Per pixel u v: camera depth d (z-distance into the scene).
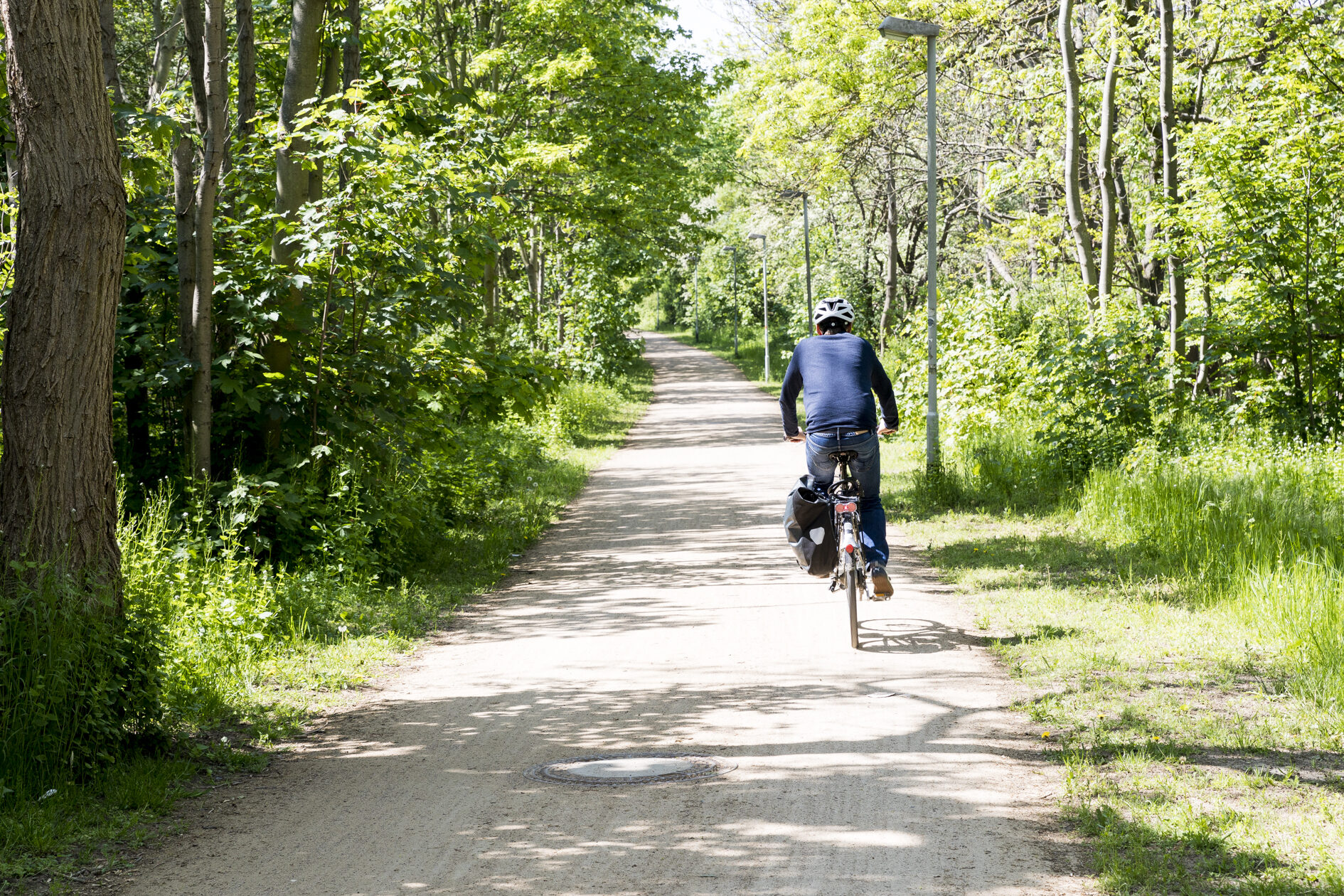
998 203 32.12
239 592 9.25
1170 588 9.79
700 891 4.29
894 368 32.03
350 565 11.08
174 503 10.87
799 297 57.31
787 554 12.99
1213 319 17.94
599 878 4.46
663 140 30.53
